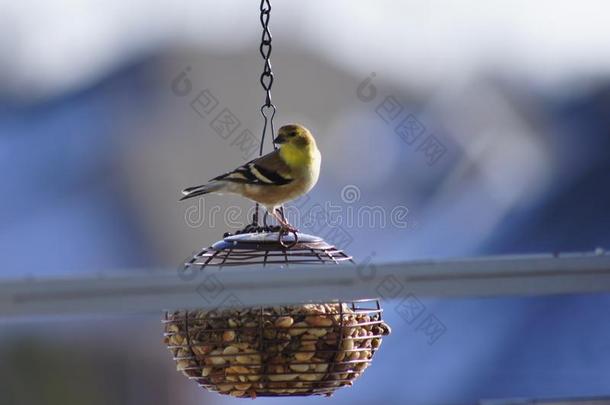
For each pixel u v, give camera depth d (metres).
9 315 6.59
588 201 17.92
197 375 8.69
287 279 6.70
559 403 9.21
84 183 20.44
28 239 18.75
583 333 14.52
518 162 20.06
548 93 23.75
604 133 20.50
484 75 25.09
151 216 19.89
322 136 22.47
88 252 18.58
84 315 6.64
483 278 6.80
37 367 16.08
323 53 27.55
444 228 18.05
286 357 8.46
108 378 16.22
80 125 22.27
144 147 21.70
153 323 16.62
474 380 14.17
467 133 21.98
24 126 22.58
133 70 24.98
